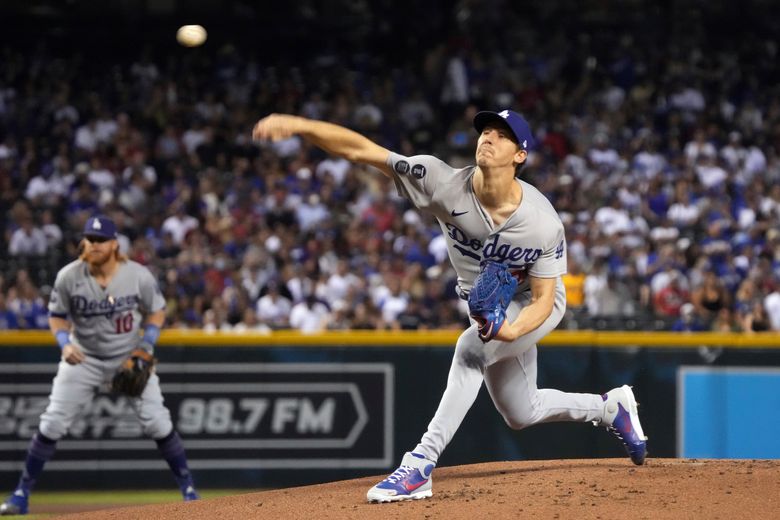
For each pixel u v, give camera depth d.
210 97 65.31
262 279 47.72
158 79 67.50
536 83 69.94
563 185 57.41
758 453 36.25
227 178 57.38
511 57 72.31
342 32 77.00
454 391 18.33
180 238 52.88
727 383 36.44
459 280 18.94
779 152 64.81
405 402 36.72
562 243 18.09
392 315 45.12
